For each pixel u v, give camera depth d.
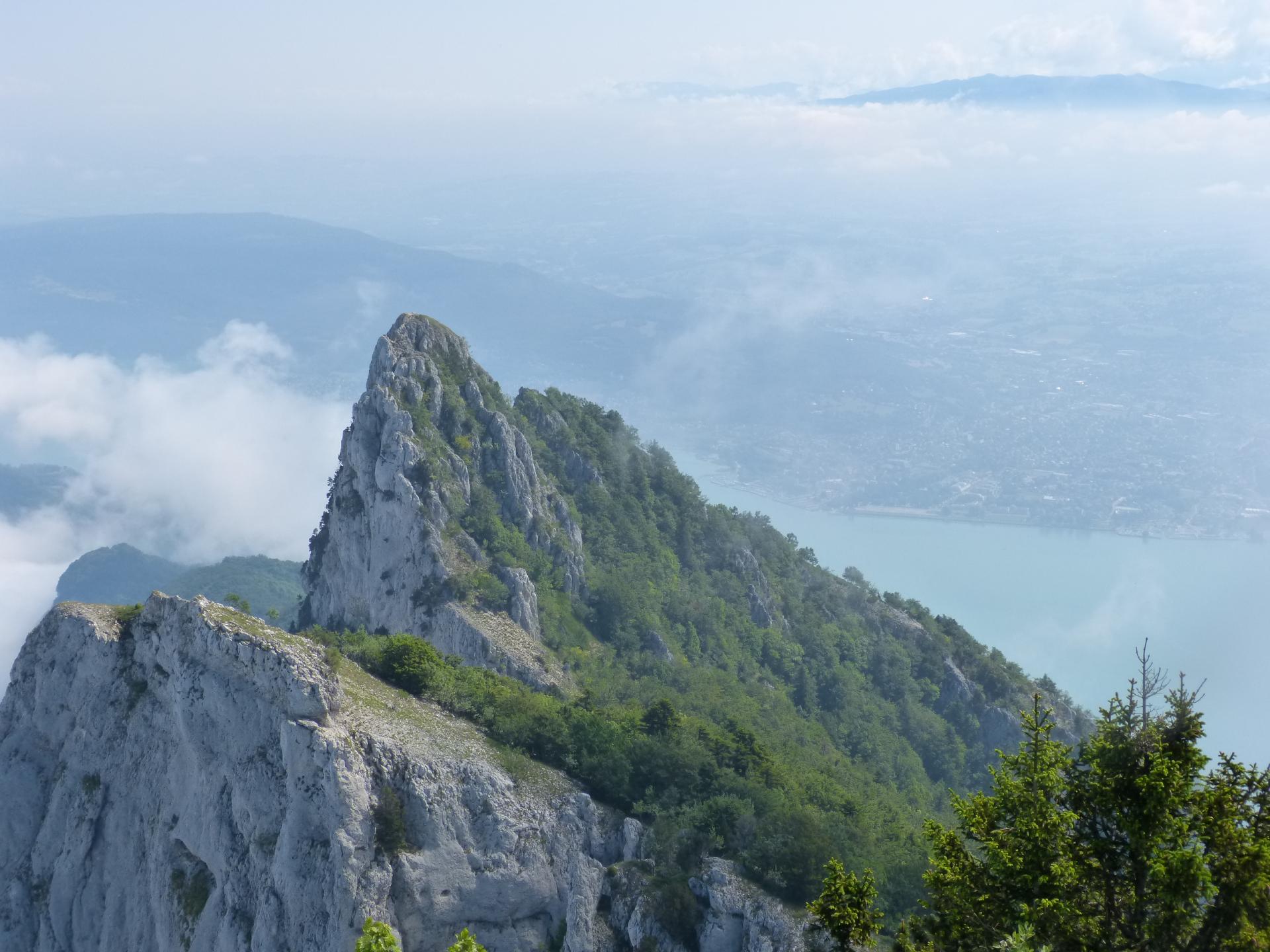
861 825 101.38
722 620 177.38
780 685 174.25
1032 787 49.34
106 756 98.50
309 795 83.81
